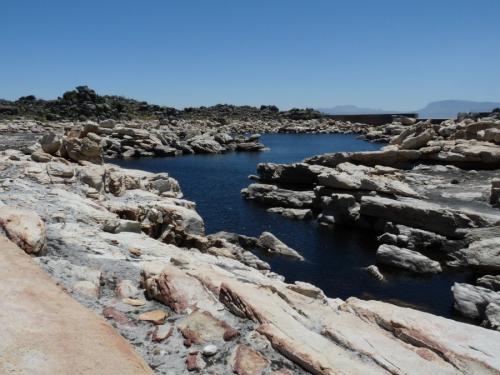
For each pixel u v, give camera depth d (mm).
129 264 9484
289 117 179125
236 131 130125
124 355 4859
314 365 5383
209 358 5633
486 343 6672
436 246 24344
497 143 44375
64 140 24422
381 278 20188
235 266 13133
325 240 26375
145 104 148875
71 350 4586
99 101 126562
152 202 20344
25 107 126750
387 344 6430
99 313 6594
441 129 54250
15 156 22672
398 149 45312
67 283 7453
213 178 49281
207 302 6949
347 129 138750
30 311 5137
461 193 31125
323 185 33906
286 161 65812
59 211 13180
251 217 31906
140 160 65938
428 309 17031
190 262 9414
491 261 19359
